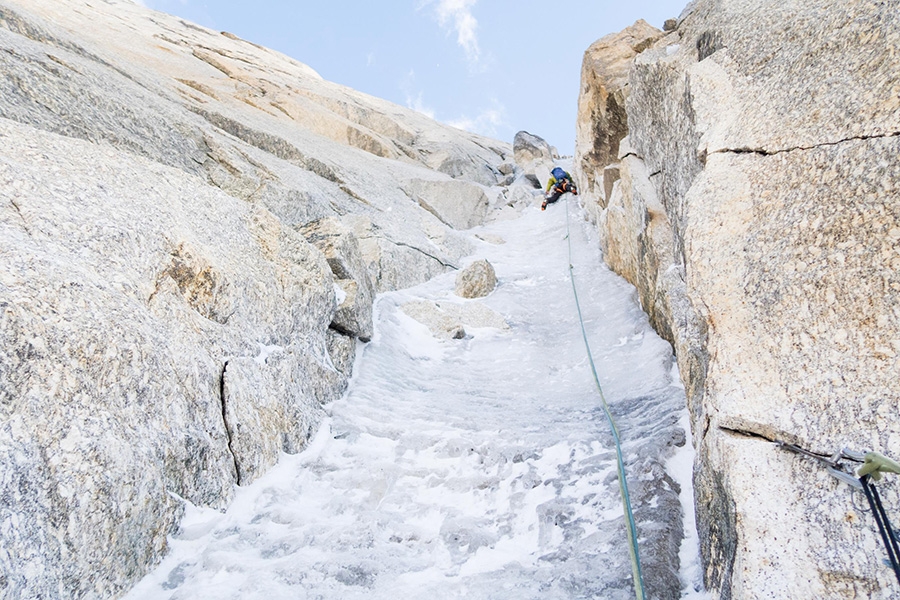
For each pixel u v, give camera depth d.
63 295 3.25
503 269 11.09
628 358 6.47
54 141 4.42
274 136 10.48
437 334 7.93
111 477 2.99
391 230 10.09
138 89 8.30
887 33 2.63
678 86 4.40
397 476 4.54
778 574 2.17
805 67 3.10
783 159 2.91
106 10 18.52
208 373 4.05
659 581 3.01
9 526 2.47
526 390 6.33
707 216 3.15
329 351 6.16
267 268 5.45
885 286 2.30
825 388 2.38
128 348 3.43
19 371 2.83
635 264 7.93
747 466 2.48
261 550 3.52
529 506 4.07
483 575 3.35
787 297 2.65
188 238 4.61
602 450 4.59
